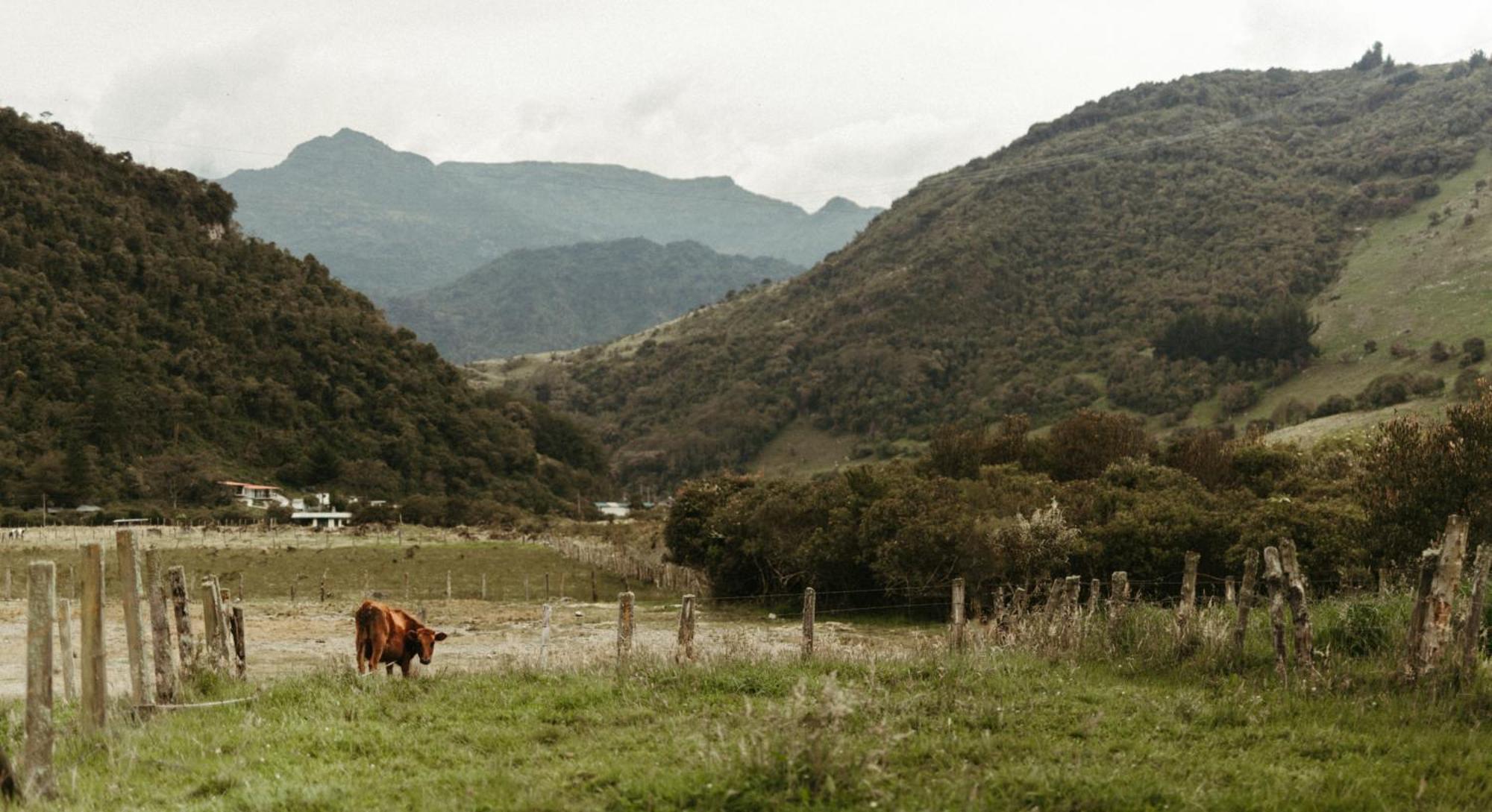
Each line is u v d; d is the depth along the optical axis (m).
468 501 139.50
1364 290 191.38
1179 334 182.62
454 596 55.72
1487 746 11.47
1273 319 170.50
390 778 10.54
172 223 181.62
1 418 130.88
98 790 10.21
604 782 10.05
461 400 183.25
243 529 108.75
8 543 80.38
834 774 9.54
